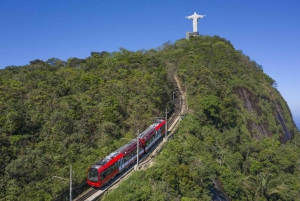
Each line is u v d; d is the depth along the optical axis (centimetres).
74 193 3500
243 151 6300
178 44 11181
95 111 4847
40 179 3397
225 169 5103
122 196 3416
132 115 5397
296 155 7044
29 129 3953
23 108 4147
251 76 9550
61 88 5188
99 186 3556
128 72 6938
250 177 5550
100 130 4566
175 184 3844
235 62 9925
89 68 7119
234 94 7962
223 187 4744
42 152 3716
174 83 8094
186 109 6781
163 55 10144
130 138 4828
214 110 6372
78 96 5184
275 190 5316
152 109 5756
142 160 4572
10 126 3766
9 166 3284
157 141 5369
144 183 3678
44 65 6862
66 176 3534
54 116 4241
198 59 9294
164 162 4206
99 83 5897
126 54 8656
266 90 9550
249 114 7838
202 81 7606
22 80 5388
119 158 4016
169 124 6138
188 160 4525
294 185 5881
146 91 6128
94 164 3762
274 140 7625
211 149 5434
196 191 3900
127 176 4047
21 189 3181
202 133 5819
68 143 4034
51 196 3247
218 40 11344
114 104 5209
